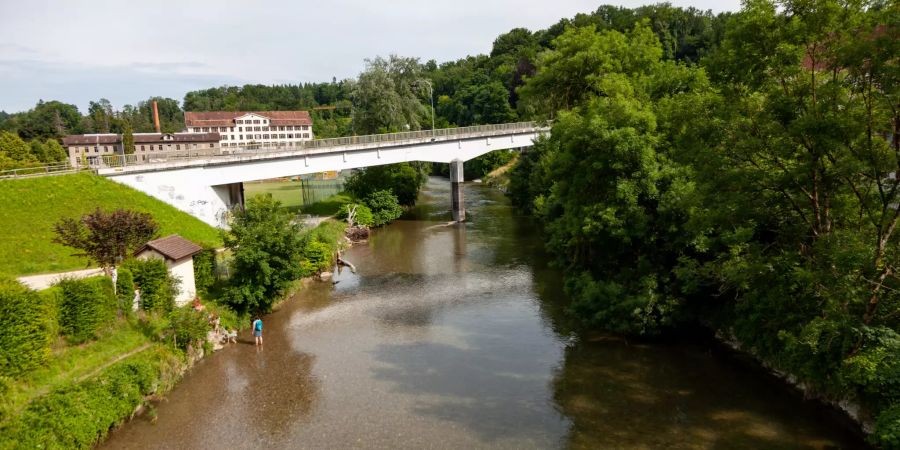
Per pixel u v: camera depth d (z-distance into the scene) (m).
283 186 107.44
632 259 34.53
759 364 27.77
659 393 25.08
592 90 46.50
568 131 33.19
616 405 24.03
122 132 129.12
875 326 20.16
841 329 20.64
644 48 47.34
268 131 178.62
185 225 47.25
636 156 30.30
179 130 180.25
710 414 23.12
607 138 29.97
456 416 23.36
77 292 24.97
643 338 31.70
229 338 32.34
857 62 18.38
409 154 69.25
